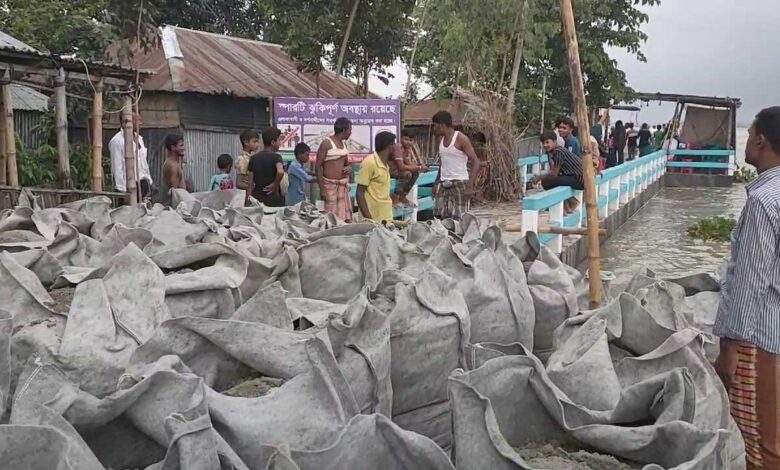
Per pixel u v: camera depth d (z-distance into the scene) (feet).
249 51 55.88
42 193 22.54
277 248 12.07
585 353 9.06
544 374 7.74
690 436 6.86
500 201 45.65
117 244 11.98
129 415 6.73
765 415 10.80
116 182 29.45
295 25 44.01
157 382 6.70
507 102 50.39
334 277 11.70
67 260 11.71
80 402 6.59
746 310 10.52
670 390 7.63
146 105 46.52
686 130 87.40
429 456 6.56
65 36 37.78
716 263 35.40
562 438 7.82
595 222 12.30
